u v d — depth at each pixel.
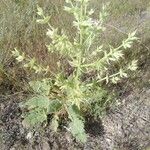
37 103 0.69
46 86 0.70
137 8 1.02
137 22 0.95
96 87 0.69
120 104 0.75
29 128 0.68
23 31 0.83
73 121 0.67
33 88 0.71
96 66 0.62
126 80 0.79
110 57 0.68
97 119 0.71
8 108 0.71
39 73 0.76
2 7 0.87
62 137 0.68
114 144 0.68
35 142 0.67
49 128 0.69
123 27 0.92
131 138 0.69
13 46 0.80
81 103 0.70
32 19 0.86
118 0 0.98
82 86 0.66
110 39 0.85
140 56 0.85
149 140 0.69
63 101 0.69
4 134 0.67
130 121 0.72
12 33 0.81
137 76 0.80
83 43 0.62
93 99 0.71
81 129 0.66
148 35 0.90
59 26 0.86
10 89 0.75
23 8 0.88
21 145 0.66
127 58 0.83
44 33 0.84
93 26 0.61
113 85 0.78
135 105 0.75
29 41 0.81
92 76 0.78
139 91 0.78
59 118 0.70
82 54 0.63
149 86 0.79
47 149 0.66
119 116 0.72
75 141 0.68
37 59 0.79
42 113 0.68
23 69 0.77
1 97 0.73
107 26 0.89
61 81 0.65
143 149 0.68
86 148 0.67
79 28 0.60
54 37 0.60
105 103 0.72
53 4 0.93
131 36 0.60
